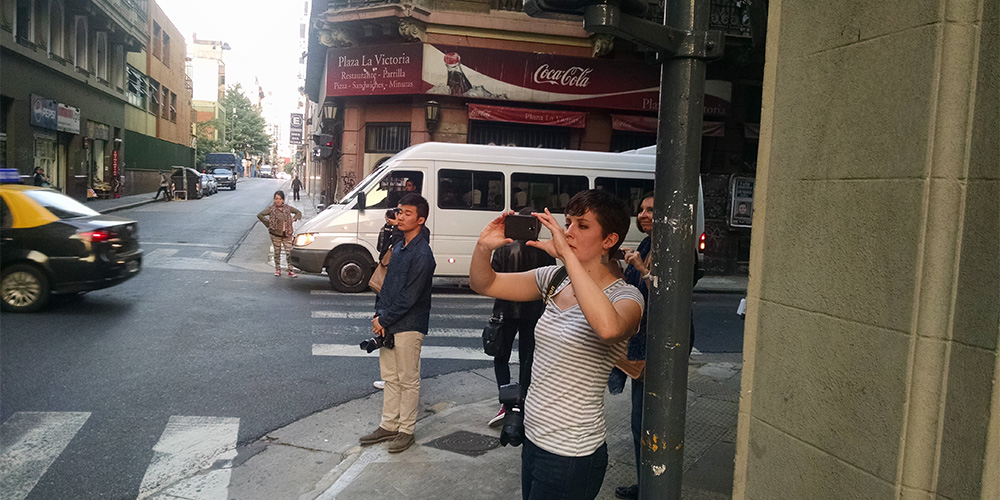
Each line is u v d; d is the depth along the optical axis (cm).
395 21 1695
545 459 246
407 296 481
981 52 186
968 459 184
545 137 1809
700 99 211
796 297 241
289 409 582
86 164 3175
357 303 1066
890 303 202
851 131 220
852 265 217
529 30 1741
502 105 1769
